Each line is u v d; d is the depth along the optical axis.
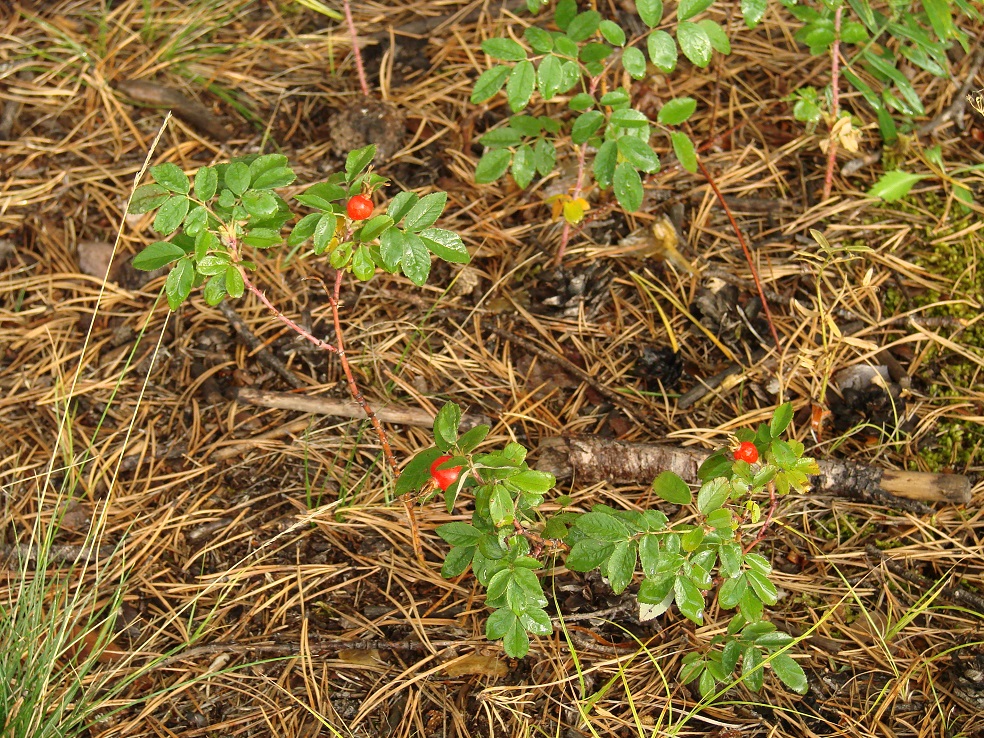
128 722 0.79
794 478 0.74
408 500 0.81
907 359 0.93
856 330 0.94
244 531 0.86
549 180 1.01
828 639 0.82
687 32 0.83
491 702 0.79
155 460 0.90
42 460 0.90
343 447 0.90
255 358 0.94
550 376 0.93
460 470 0.71
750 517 0.79
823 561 0.84
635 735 0.78
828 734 0.78
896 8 0.95
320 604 0.83
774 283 0.96
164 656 0.78
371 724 0.79
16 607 0.78
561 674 0.80
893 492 0.86
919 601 0.81
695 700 0.79
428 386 0.92
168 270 0.99
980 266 0.96
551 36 0.86
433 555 0.85
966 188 0.98
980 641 0.81
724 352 0.93
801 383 0.91
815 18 0.93
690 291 0.96
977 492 0.87
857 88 0.98
